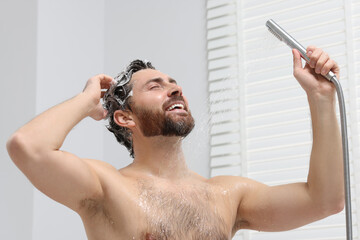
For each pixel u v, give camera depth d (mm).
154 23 2805
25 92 2572
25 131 1463
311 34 2441
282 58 2469
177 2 2768
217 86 2564
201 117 2553
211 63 2602
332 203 1604
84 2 2848
